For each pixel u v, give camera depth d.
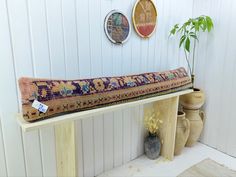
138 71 1.55
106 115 1.45
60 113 0.92
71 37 1.17
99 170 1.50
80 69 1.25
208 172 1.51
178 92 1.47
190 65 1.92
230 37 1.61
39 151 1.17
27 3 1.00
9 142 1.06
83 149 1.37
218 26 1.67
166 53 1.73
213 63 1.75
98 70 1.33
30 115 0.82
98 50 1.30
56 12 1.10
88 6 1.20
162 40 1.67
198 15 1.79
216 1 1.65
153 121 1.69
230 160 1.67
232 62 1.62
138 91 1.21
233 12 1.56
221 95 1.73
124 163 1.65
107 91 1.07
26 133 1.11
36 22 1.04
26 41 1.03
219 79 1.73
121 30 1.37
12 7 0.96
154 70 1.67
